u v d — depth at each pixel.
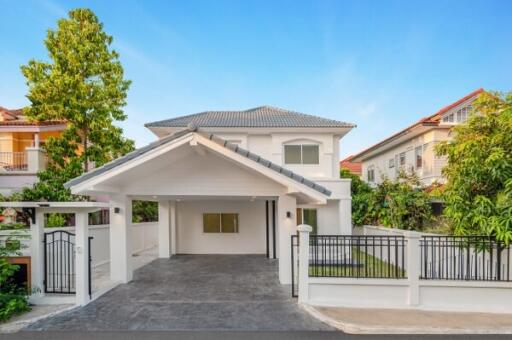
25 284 7.59
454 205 7.71
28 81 14.81
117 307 7.42
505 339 5.83
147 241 17.89
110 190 9.09
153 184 9.54
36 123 18.31
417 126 16.81
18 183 16.14
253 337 5.83
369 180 26.44
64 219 12.38
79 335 5.93
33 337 5.86
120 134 16.09
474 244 7.47
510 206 6.73
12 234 7.68
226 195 9.46
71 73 14.86
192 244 16.03
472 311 7.14
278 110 18.83
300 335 5.93
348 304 7.39
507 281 7.22
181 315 6.89
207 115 17.38
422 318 6.64
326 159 15.05
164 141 8.11
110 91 15.21
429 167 17.06
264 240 15.95
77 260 7.61
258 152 15.26
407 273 7.43
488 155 7.23
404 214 13.54
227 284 9.54
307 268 7.56
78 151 16.55
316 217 14.41
